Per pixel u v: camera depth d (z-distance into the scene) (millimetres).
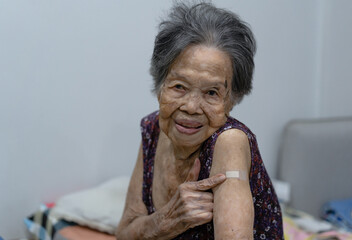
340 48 2357
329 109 2463
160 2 1910
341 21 2328
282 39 2250
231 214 697
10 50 1649
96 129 1887
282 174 2271
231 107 795
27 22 1659
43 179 1816
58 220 1666
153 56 799
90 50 1799
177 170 886
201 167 818
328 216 2158
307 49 2381
